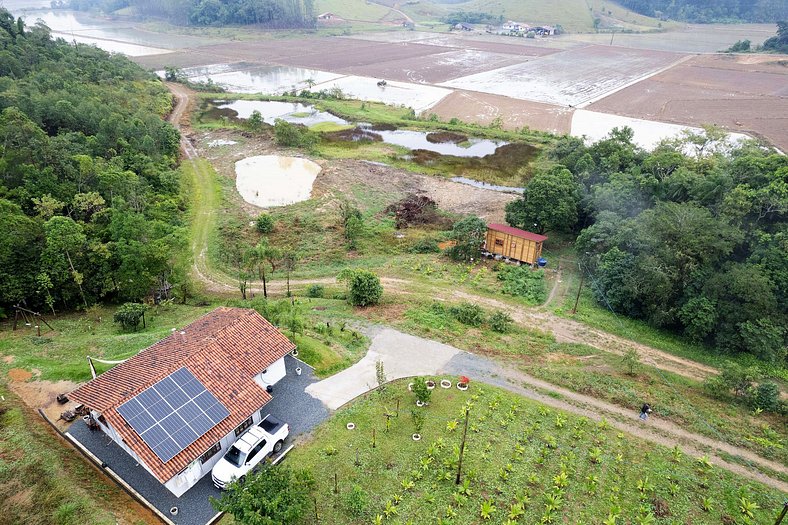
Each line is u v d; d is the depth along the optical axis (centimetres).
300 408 3023
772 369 3994
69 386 2994
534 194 5972
